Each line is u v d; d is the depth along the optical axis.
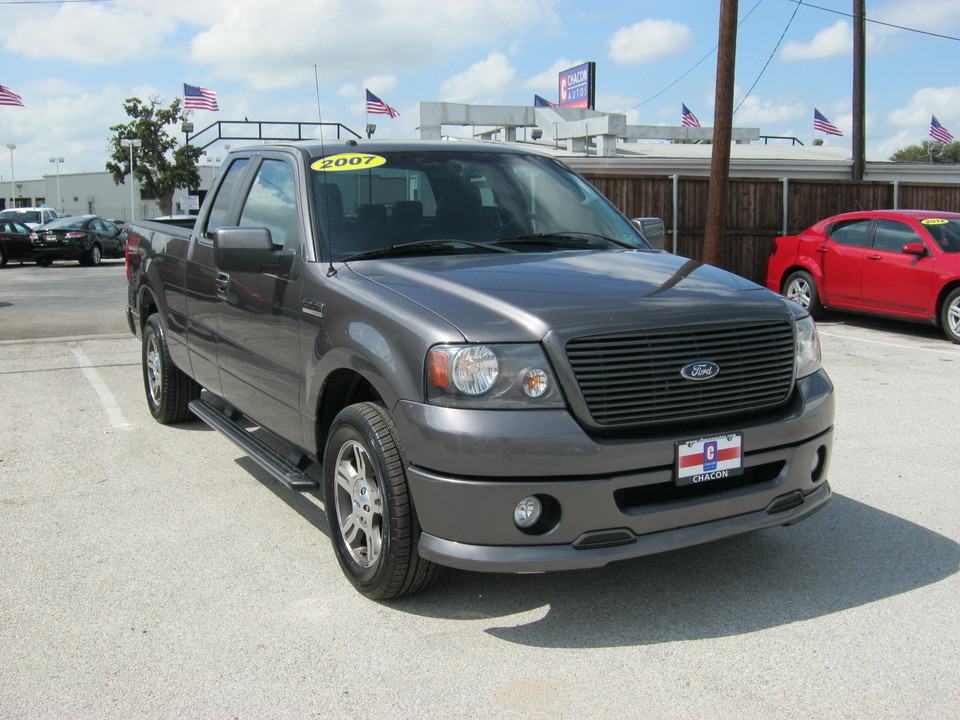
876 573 3.86
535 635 3.32
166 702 2.88
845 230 12.07
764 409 3.51
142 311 6.71
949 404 7.15
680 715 2.78
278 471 4.14
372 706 2.85
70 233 26.64
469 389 3.11
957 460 5.59
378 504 3.50
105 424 6.55
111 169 51.94
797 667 3.07
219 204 5.30
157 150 51.28
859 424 6.51
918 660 3.11
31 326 11.75
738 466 3.34
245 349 4.64
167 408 6.31
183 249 5.66
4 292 16.91
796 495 3.53
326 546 4.23
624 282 3.57
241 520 4.57
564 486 3.08
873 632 3.32
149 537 4.34
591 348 3.15
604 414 3.16
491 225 4.35
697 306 3.36
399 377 3.26
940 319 10.67
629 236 4.71
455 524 3.14
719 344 3.36
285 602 3.62
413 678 3.02
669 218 14.92
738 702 2.85
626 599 3.62
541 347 3.13
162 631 3.37
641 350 3.21
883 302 11.35
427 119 22.20
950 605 3.54
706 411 3.33
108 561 4.04
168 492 5.02
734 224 15.23
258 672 3.07
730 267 15.30
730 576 3.83
